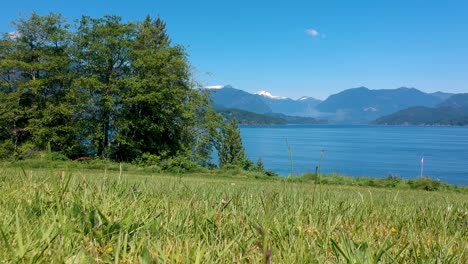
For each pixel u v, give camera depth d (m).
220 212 2.89
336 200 4.13
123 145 49.47
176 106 48.72
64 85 49.28
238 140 52.44
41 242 1.77
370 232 2.64
